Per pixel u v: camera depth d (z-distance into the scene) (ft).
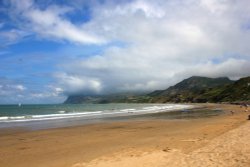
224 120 114.73
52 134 78.89
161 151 46.83
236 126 79.77
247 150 41.50
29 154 50.55
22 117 160.76
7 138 71.46
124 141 63.36
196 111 222.48
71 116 170.30
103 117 157.38
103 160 42.09
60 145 59.88
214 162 36.09
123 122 118.42
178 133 74.23
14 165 42.75
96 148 55.11
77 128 94.89
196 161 37.29
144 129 88.38
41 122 123.24
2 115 208.33
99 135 75.31
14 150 54.54
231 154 39.75
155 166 36.58
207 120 120.57
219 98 637.30
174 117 149.38
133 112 221.05
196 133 71.61
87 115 181.37
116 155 45.62
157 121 121.60
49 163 43.32
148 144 56.95
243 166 33.42
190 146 50.34
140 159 41.19
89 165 39.37
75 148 55.88
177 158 40.11
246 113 169.58
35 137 73.00
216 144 49.11
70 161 44.09
